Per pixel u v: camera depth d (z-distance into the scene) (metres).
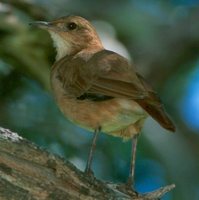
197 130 17.48
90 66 11.52
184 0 19.39
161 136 16.38
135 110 10.95
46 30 14.23
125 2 18.56
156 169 16.41
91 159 11.22
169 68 18.20
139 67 17.91
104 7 18.28
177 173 16.28
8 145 10.02
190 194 16.20
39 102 15.68
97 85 11.23
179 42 18.44
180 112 17.86
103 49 12.98
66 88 11.65
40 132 15.08
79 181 10.27
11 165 10.01
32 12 15.46
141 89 10.85
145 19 18.50
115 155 15.48
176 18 18.88
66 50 13.07
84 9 17.94
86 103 11.32
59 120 15.27
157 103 10.76
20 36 14.80
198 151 17.06
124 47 16.31
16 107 15.30
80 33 13.09
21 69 15.07
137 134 11.55
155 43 18.23
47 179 10.11
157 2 19.20
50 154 10.15
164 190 10.82
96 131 11.32
